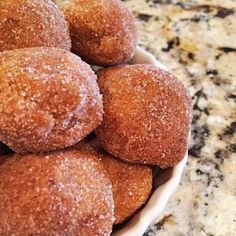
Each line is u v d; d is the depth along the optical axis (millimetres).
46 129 108
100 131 122
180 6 213
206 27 203
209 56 191
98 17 139
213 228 142
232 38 199
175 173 127
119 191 122
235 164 157
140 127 119
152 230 142
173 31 202
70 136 113
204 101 175
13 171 110
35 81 108
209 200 148
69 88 110
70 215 105
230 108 173
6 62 111
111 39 139
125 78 125
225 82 181
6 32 125
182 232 141
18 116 106
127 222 122
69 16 141
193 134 165
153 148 120
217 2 214
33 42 125
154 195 125
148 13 209
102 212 109
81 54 143
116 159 125
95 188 111
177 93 124
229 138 164
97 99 116
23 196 106
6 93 107
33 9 128
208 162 157
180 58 191
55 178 107
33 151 113
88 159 117
